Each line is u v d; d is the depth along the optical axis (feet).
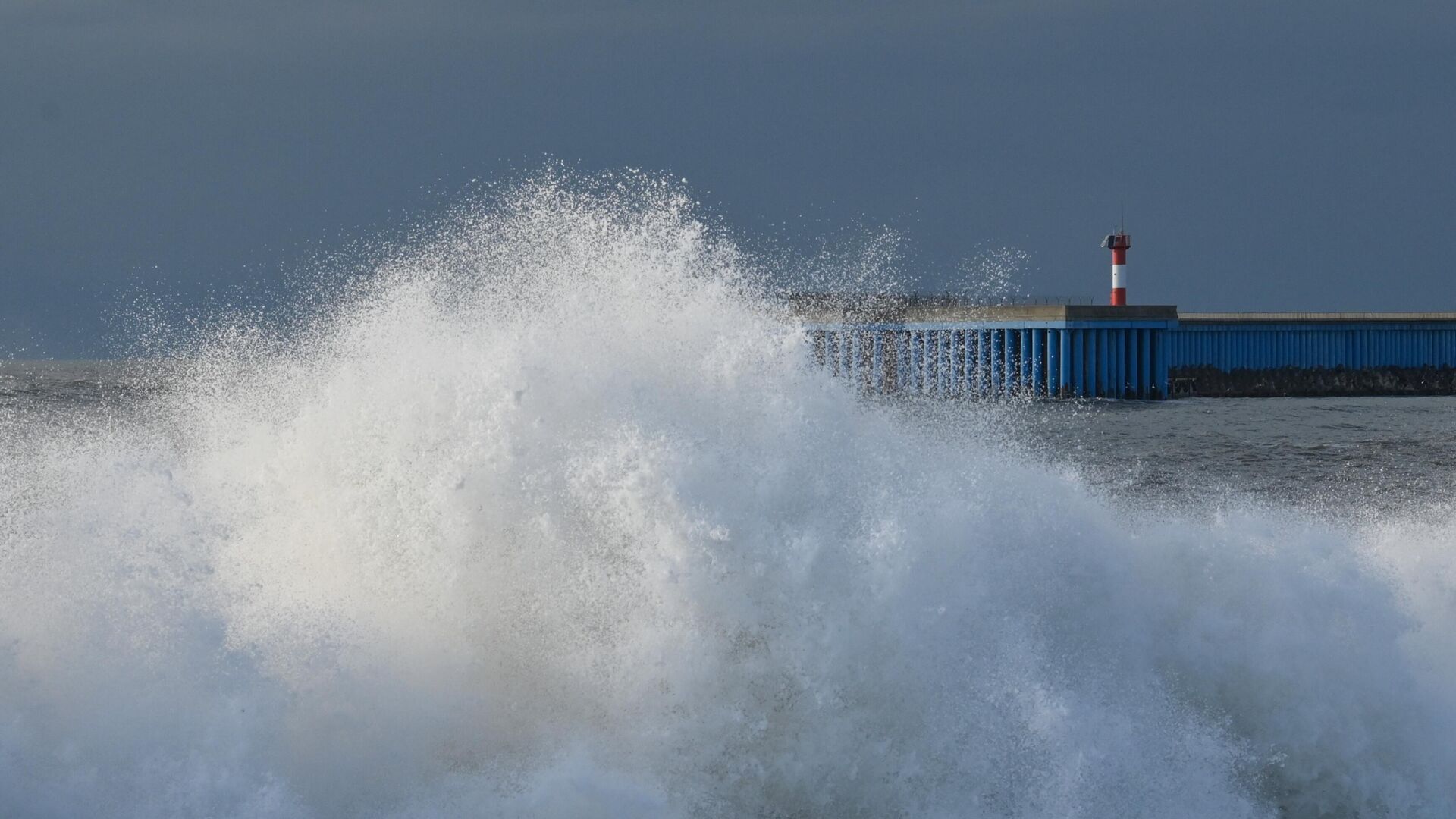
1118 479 287.48
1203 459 329.93
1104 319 615.98
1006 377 504.02
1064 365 608.19
